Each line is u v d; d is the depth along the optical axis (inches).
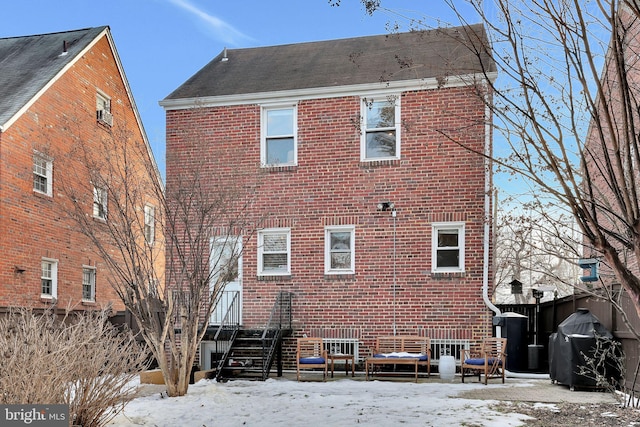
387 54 566.6
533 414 304.2
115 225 399.9
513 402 343.6
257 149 532.1
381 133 516.4
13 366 228.5
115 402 273.6
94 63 708.0
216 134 542.0
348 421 285.9
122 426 272.7
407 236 496.1
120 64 765.9
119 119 727.1
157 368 513.7
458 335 478.3
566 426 273.9
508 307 593.6
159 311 407.8
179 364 381.1
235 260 426.6
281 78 562.3
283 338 508.4
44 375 230.5
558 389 399.2
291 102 530.6
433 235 493.0
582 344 386.6
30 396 227.0
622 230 220.5
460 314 480.4
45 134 604.1
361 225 506.0
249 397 363.9
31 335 238.4
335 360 498.6
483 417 294.4
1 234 540.4
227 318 514.6
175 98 551.2
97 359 265.1
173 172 500.4
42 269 600.7
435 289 486.9
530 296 890.7
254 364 489.1
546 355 540.4
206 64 639.1
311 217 515.5
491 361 436.1
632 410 315.3
